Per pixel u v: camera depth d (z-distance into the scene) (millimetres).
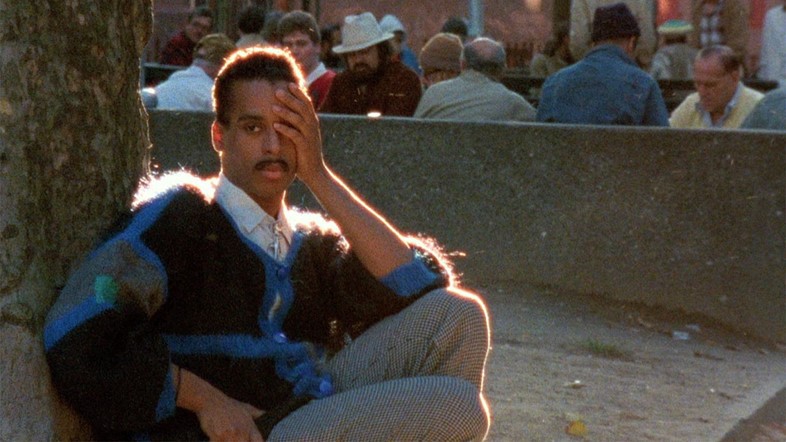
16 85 3986
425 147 8969
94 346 3727
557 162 8805
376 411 3996
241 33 13773
